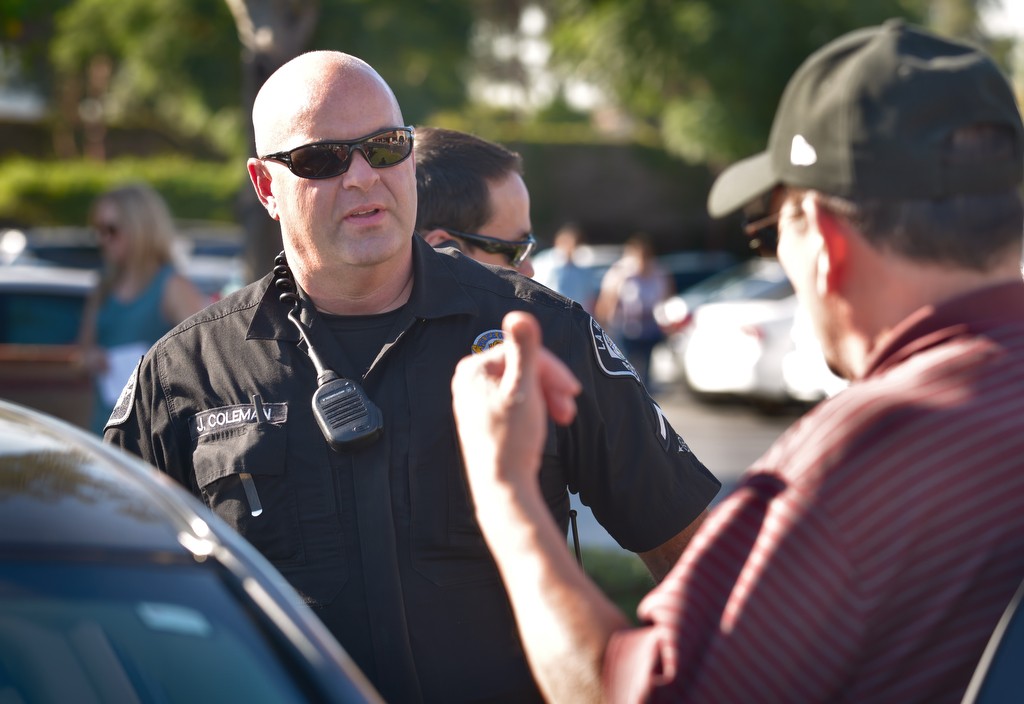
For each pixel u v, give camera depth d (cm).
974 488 146
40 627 152
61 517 162
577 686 155
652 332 1494
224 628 156
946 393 150
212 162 3591
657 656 151
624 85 2442
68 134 3525
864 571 145
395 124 250
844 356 168
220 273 1260
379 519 238
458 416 169
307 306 253
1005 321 157
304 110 247
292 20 571
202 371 253
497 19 3066
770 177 171
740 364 1320
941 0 3014
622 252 2205
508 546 161
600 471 254
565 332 253
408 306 251
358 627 237
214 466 245
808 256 167
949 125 154
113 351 572
